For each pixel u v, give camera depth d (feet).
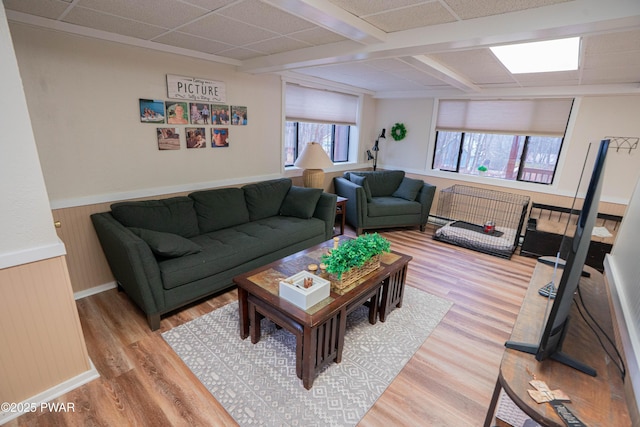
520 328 4.52
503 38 6.26
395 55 8.13
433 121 16.69
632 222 5.80
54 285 5.50
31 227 5.10
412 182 16.02
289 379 6.21
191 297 8.10
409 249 13.28
